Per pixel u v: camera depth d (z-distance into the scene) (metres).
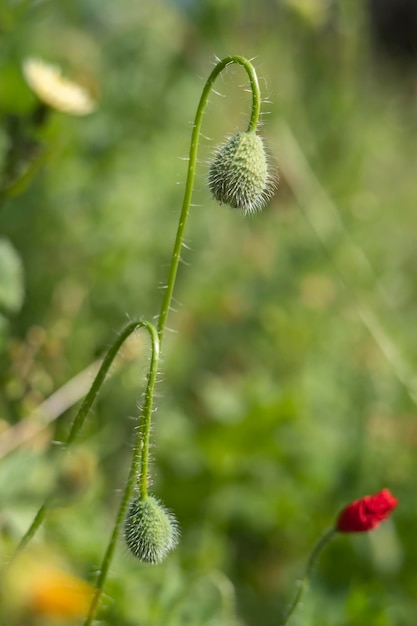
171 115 7.80
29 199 6.31
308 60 9.04
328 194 8.80
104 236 6.57
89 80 6.74
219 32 8.27
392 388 6.83
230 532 5.60
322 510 5.69
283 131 7.86
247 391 6.30
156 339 2.98
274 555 5.55
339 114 9.03
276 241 7.91
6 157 4.82
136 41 7.69
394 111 11.27
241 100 8.26
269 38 8.39
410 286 8.66
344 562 5.18
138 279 6.72
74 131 6.71
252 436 5.76
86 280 6.39
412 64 12.72
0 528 3.80
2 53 6.27
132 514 2.97
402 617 4.70
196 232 7.41
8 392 4.87
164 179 7.46
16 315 5.83
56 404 4.75
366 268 7.60
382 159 10.16
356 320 7.38
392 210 8.98
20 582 2.81
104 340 6.29
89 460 4.13
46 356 5.31
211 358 7.03
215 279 7.55
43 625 3.07
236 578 5.31
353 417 6.44
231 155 3.09
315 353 7.21
